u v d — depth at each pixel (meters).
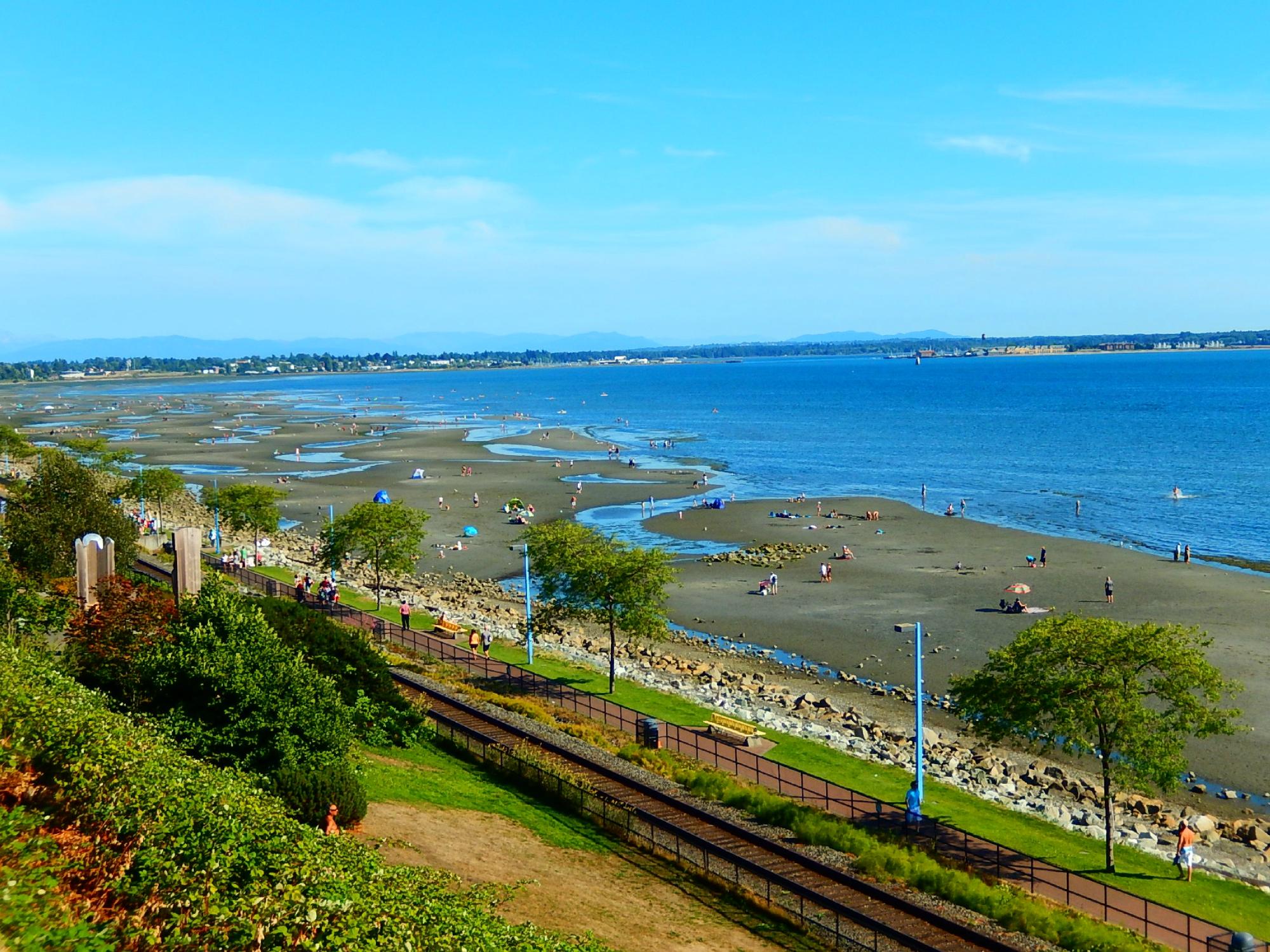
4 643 33.41
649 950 25.56
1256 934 31.58
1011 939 28.38
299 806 27.56
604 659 65.88
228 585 58.69
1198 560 92.19
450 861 28.88
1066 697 37.53
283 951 16.94
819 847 34.50
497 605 81.62
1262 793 45.88
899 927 28.83
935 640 69.81
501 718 46.34
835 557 95.75
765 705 57.19
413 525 77.75
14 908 17.62
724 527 111.75
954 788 44.78
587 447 194.25
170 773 22.09
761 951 26.84
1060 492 131.75
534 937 19.86
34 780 23.06
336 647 42.09
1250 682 59.28
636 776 40.22
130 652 33.81
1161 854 38.66
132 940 17.73
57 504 59.47
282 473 162.12
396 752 39.59
